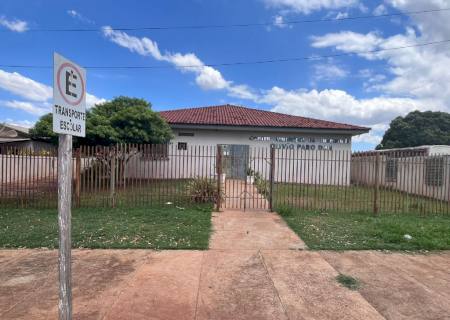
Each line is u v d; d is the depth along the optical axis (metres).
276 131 18.84
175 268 4.85
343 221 8.13
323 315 3.52
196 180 10.85
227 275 4.62
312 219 8.34
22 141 21.67
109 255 5.39
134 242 6.07
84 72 2.87
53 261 5.08
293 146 18.92
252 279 4.49
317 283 4.38
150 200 10.52
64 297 2.64
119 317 3.40
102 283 4.27
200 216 8.38
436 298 3.96
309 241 6.37
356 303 3.81
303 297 3.95
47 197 10.85
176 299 3.84
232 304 3.75
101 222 7.53
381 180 13.34
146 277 4.48
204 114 20.97
